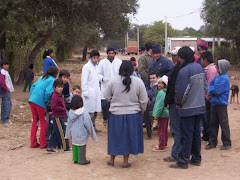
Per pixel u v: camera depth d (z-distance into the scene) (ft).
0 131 25.02
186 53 15.55
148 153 19.56
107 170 16.28
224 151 18.95
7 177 15.30
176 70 16.51
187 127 15.71
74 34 59.26
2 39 51.98
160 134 19.75
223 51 106.52
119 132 16.06
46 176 15.34
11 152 19.97
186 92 15.10
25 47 63.98
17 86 54.39
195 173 15.24
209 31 91.20
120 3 52.24
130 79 15.96
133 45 217.15
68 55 158.30
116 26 57.98
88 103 23.85
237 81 64.39
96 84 24.07
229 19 79.46
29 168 16.75
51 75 20.85
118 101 16.16
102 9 50.80
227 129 19.25
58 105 19.26
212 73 20.01
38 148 21.02
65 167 16.78
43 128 20.70
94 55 23.76
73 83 63.67
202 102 15.57
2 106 27.81
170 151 19.88
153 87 22.59
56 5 48.55
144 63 25.16
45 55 31.89
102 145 21.61
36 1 46.62
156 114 18.88
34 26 48.19
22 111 33.47
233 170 15.24
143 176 15.26
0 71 27.04
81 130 16.98
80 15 51.49
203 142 21.74
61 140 19.66
